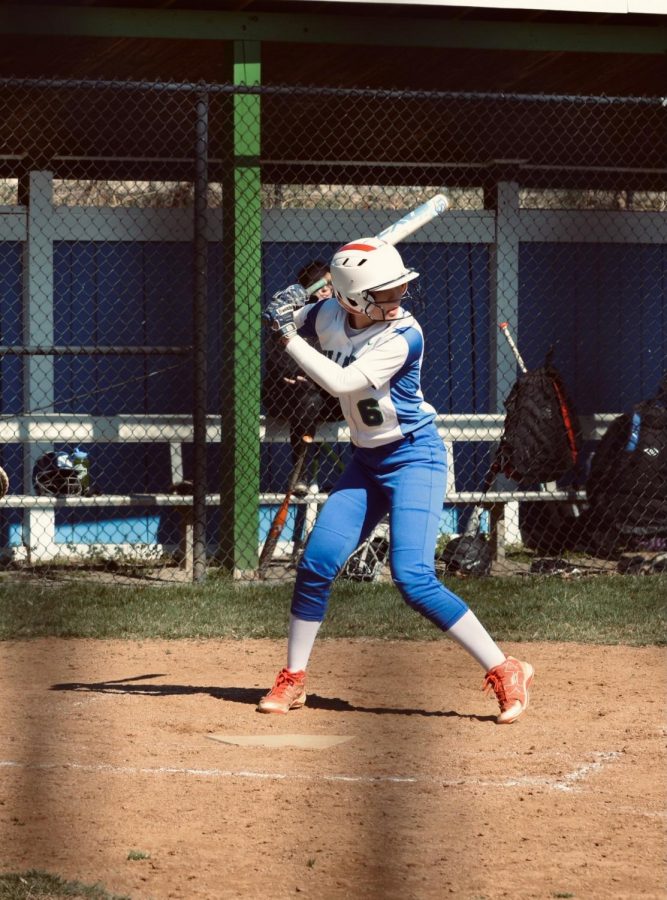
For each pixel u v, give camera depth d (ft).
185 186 64.80
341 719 30.68
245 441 51.47
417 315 64.49
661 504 57.82
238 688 34.09
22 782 25.34
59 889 19.35
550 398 55.77
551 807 23.88
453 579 51.13
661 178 68.44
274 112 60.08
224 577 51.75
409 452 30.22
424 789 25.00
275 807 23.77
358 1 50.14
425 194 67.77
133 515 61.93
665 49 54.49
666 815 23.44
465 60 55.62
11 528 60.95
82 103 58.18
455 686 34.35
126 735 29.07
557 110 60.29
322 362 28.91
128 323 62.34
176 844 21.70
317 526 31.07
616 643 40.27
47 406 57.72
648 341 67.05
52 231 61.36
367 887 19.74
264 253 63.21
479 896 19.36
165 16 50.37
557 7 51.19
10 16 49.34
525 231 65.41
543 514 62.85
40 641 40.57
